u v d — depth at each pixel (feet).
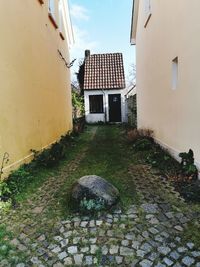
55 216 9.93
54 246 7.97
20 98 15.67
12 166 13.97
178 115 16.48
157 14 21.47
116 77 57.06
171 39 17.56
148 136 24.77
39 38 20.40
